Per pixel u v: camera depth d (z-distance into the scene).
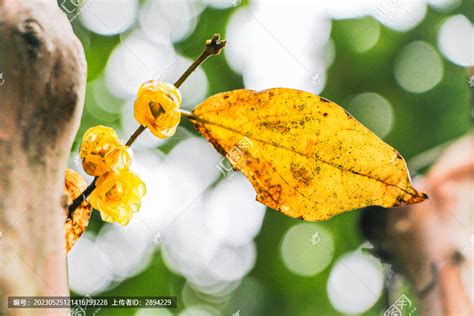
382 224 0.84
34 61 0.55
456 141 0.87
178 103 0.56
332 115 0.58
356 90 1.52
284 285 1.47
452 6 1.56
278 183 0.58
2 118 0.55
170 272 1.36
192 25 1.45
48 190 0.55
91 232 1.26
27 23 0.55
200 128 0.58
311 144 0.58
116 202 0.56
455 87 1.51
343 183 0.58
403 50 1.54
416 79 1.53
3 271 0.54
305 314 1.46
